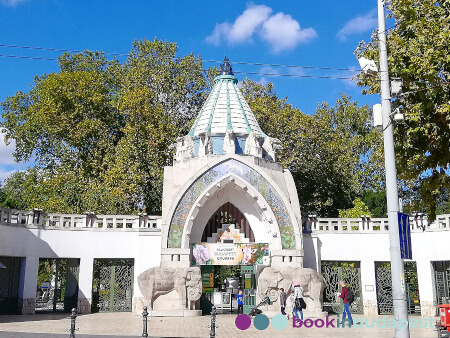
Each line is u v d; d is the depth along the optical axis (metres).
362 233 31.62
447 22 18.44
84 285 29.98
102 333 19.52
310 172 47.72
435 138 19.62
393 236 14.51
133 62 48.97
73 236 30.42
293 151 44.81
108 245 30.80
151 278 27.00
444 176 21.33
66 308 30.92
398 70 19.09
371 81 20.12
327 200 49.94
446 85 18.39
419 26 18.83
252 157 29.17
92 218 31.36
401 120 15.20
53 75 44.78
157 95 45.81
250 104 45.44
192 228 29.05
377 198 48.19
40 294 44.28
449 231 29.38
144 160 41.78
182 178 29.39
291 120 45.66
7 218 27.83
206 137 29.67
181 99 47.03
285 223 28.66
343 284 23.39
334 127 58.16
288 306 26.86
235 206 30.30
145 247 30.28
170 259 27.50
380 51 15.98
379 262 31.95
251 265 29.33
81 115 45.28
